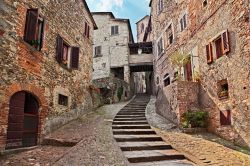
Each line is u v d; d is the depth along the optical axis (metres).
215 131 8.27
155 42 18.83
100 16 23.86
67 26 10.23
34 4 7.47
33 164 5.11
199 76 9.77
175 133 8.06
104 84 16.92
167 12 15.09
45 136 7.68
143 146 6.32
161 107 11.36
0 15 5.88
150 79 24.89
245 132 6.72
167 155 5.63
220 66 8.27
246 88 6.80
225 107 7.82
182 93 9.29
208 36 9.21
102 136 7.30
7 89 6.02
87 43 13.15
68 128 8.88
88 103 12.61
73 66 10.45
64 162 4.77
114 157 5.24
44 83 7.90
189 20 11.30
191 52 10.78
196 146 6.48
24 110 7.11
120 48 22.31
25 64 6.82
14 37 6.37
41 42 7.71
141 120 10.09
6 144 6.04
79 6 11.98
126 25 22.95
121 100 18.31
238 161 5.16
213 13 8.89
